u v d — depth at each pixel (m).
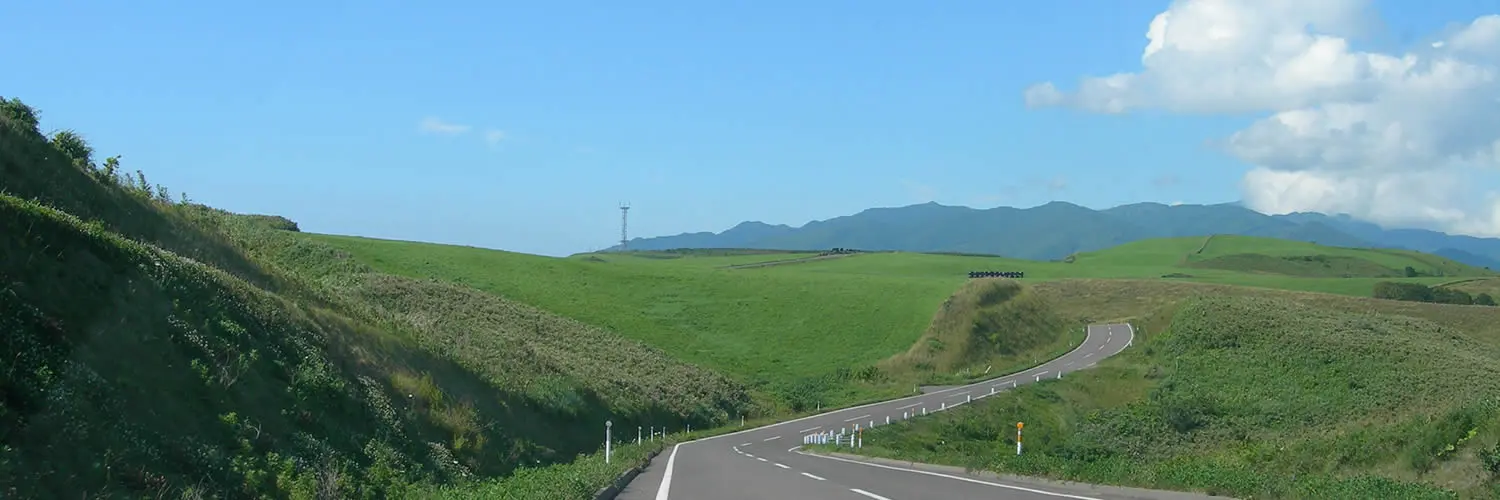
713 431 49.06
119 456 10.07
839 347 82.12
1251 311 80.19
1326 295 118.25
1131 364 74.38
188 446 11.51
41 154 25.66
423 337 32.97
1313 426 50.56
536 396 34.06
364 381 20.41
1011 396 61.06
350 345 23.05
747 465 25.64
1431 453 19.78
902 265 173.00
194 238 31.09
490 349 39.00
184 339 14.54
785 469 23.78
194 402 12.91
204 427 12.52
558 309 80.38
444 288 60.47
